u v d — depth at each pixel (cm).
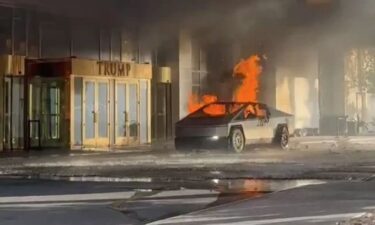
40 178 1392
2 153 2122
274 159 1791
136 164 1688
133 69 2602
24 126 2334
